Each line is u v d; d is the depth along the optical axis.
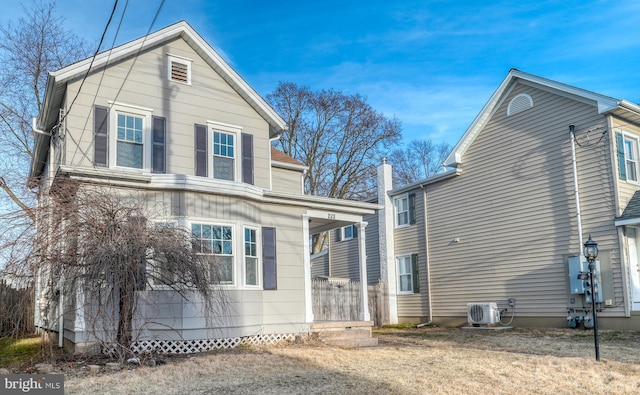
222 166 14.44
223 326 11.68
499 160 18.19
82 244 9.10
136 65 13.42
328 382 8.07
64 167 10.36
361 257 15.01
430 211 20.80
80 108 12.41
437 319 20.02
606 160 14.99
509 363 9.59
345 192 34.25
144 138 13.25
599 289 14.82
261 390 7.57
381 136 34.56
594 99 15.20
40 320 13.07
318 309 16.00
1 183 10.16
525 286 16.92
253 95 15.00
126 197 10.89
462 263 19.19
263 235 13.27
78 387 7.76
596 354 9.65
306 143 33.81
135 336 10.37
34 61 22.72
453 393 7.25
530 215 16.95
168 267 9.65
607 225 14.84
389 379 8.21
